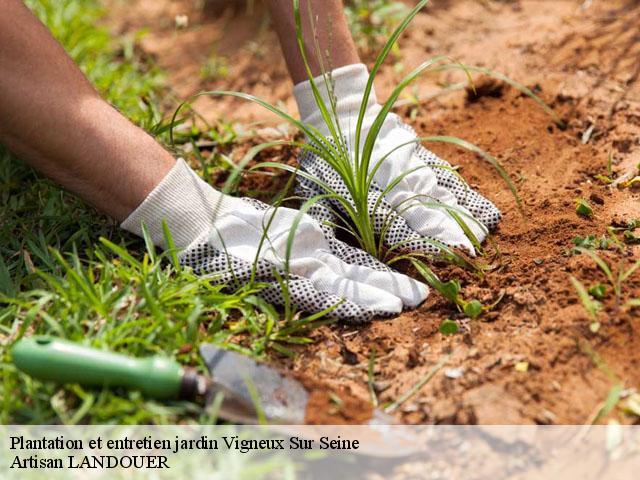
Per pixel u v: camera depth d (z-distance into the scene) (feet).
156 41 6.29
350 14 5.60
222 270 4.00
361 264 4.07
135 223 4.04
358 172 3.99
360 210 4.05
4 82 3.80
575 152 4.57
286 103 5.24
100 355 3.58
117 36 6.36
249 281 4.00
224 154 4.82
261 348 3.85
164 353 3.74
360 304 3.96
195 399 3.62
